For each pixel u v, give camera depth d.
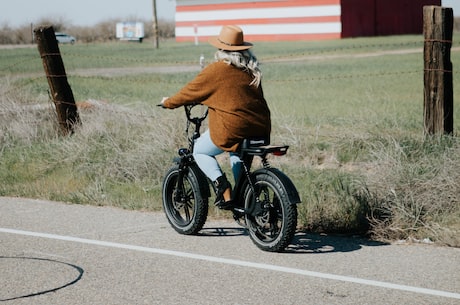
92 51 93.62
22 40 137.25
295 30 120.31
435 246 10.77
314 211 12.09
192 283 9.12
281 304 8.34
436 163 13.52
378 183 12.78
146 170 15.86
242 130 10.61
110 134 17.78
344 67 54.00
